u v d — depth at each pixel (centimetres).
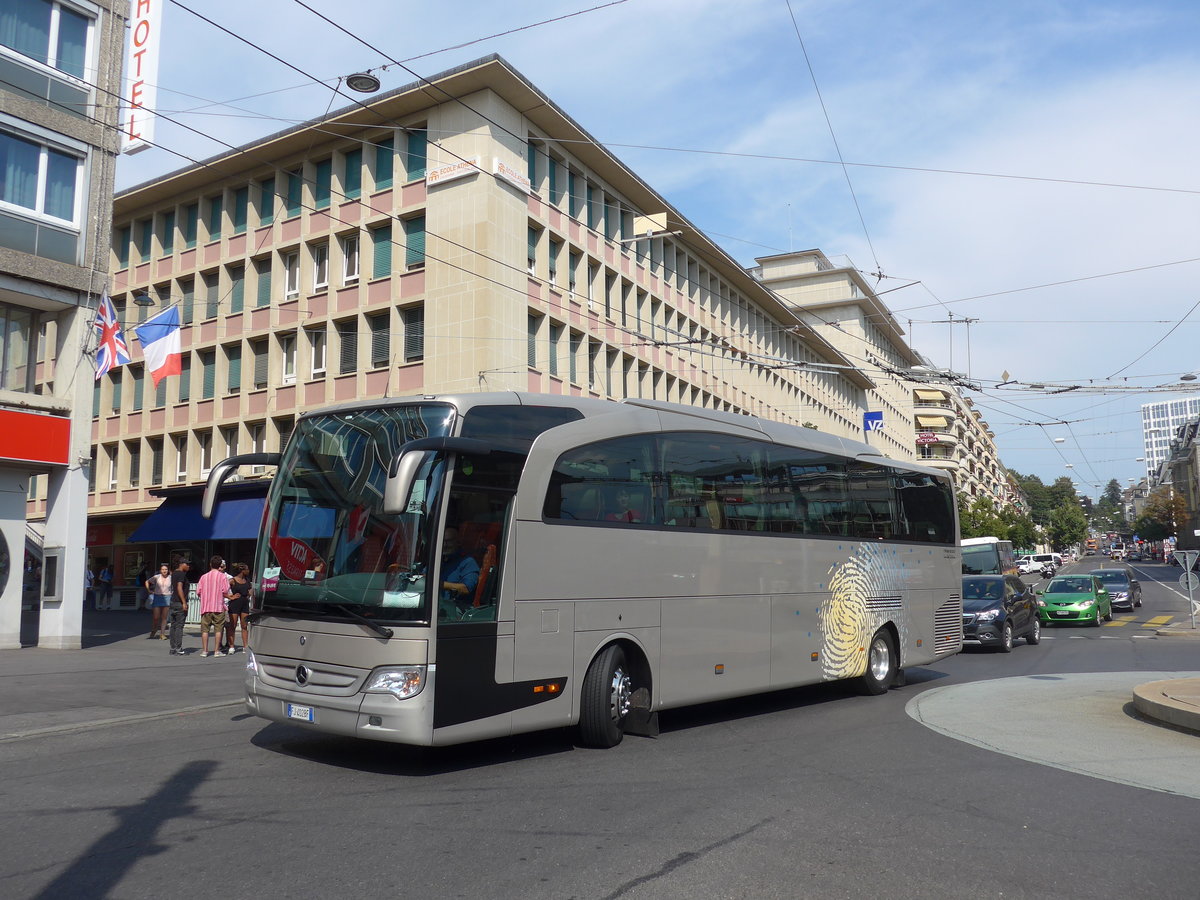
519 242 3039
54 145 1992
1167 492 12662
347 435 891
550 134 3284
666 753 938
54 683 1427
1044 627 3095
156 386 3788
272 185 3469
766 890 528
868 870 565
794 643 1248
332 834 630
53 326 2083
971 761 897
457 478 845
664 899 511
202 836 622
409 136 3131
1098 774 841
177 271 3697
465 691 825
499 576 870
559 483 942
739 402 4909
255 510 2936
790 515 1277
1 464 1941
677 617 1066
